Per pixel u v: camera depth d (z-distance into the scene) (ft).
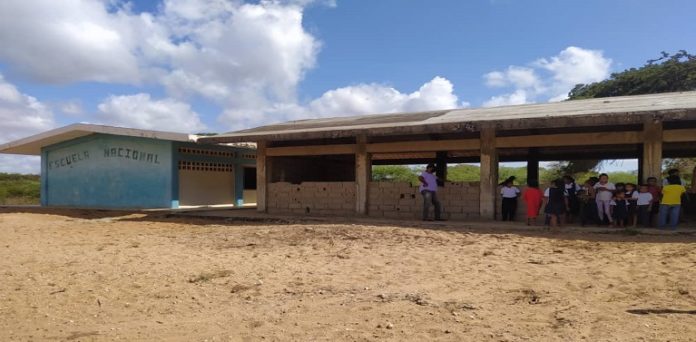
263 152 62.59
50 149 84.99
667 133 43.52
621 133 45.21
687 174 83.05
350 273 27.66
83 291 24.71
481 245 34.81
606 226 43.57
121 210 70.90
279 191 61.77
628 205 43.27
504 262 29.58
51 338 18.12
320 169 72.43
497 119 45.98
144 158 74.18
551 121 43.50
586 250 32.68
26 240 43.73
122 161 76.48
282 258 31.96
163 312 21.33
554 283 24.36
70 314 21.18
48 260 32.60
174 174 71.72
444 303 21.35
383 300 22.07
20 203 113.50
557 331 17.42
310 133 54.19
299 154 60.23
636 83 97.71
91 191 80.02
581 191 45.68
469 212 51.37
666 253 30.45
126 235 46.93
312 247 35.24
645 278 24.72
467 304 21.09
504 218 49.32
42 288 25.32
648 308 19.92
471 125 46.42
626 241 35.45
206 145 76.64
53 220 61.98
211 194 77.77
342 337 17.42
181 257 32.91
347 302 21.97
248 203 84.43
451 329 17.95
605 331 17.22
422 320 19.11
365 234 38.52
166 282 26.27
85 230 51.21
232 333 18.22
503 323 18.51
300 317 19.97
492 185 50.16
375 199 56.13
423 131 48.47
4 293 24.40
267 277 26.99
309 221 52.24
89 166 80.28
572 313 19.43
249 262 30.81
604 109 45.14
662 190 42.14
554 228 42.19
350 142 61.93
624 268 27.04
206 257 32.76
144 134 70.13
